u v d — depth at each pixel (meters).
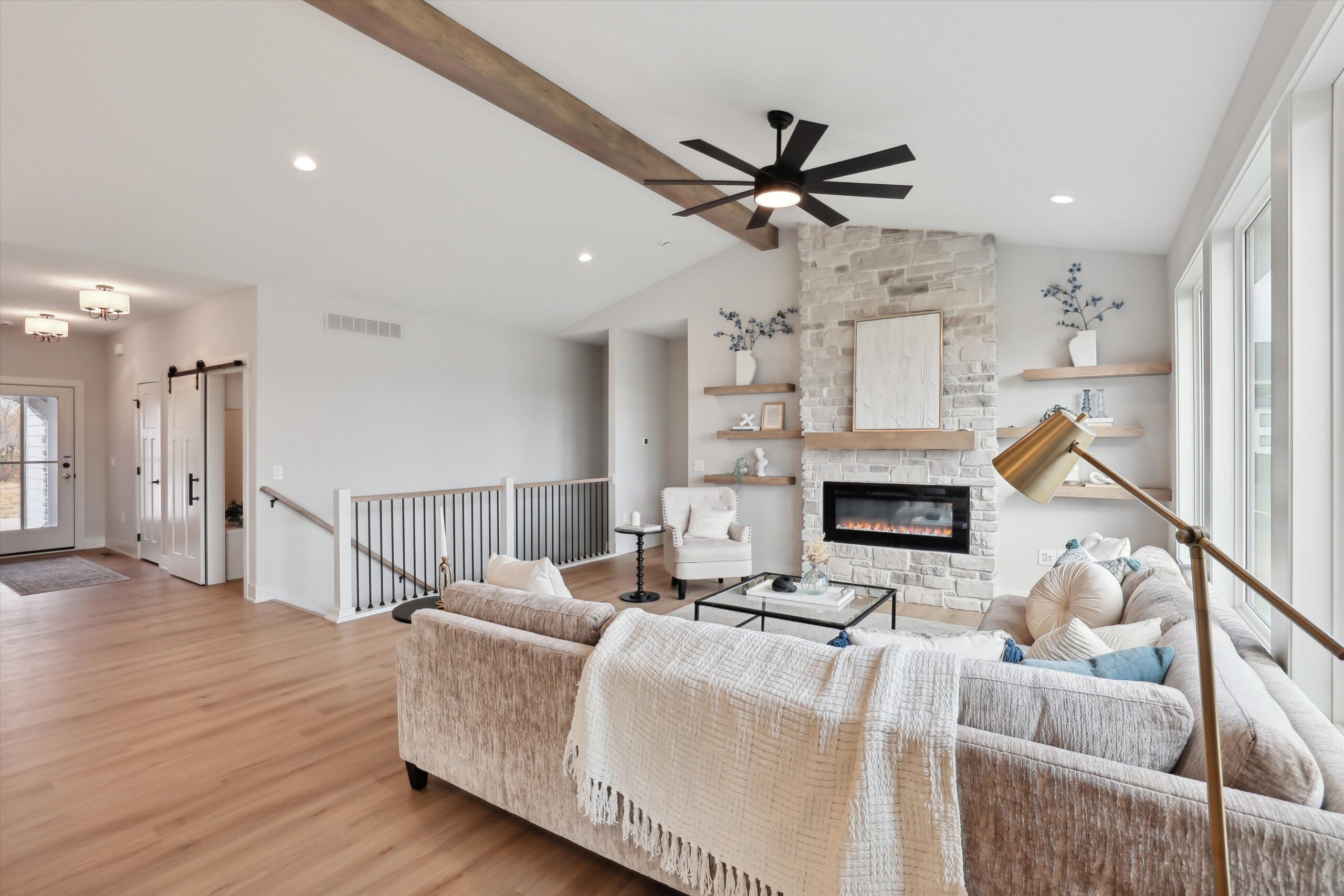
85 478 7.88
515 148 4.21
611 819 1.89
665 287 6.97
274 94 3.39
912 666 1.58
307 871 2.09
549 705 2.07
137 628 4.70
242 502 7.52
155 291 5.62
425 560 6.63
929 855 1.39
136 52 3.00
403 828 2.32
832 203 4.73
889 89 2.81
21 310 6.38
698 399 6.75
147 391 7.04
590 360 8.61
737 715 1.67
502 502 6.12
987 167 3.51
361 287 5.78
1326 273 1.71
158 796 2.52
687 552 5.64
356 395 6.08
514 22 2.93
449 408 6.87
